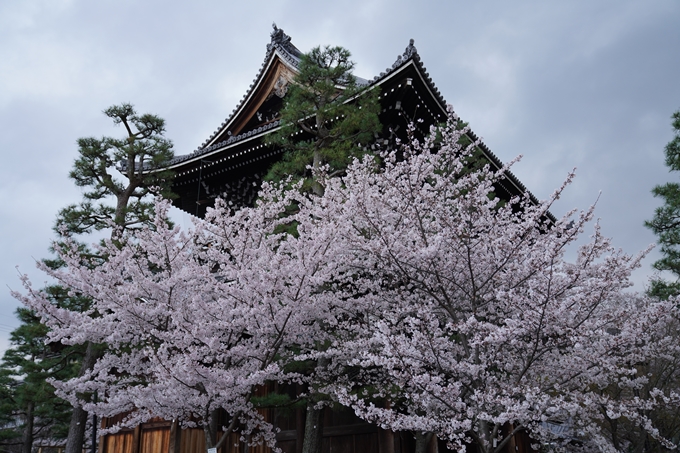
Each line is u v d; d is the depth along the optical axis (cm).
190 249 1063
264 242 1061
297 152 1404
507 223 1010
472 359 795
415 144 969
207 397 863
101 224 1805
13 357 2562
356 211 962
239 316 936
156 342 1011
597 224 779
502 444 741
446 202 978
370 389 1010
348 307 1009
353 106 1391
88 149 1820
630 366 958
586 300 745
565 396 775
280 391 1352
